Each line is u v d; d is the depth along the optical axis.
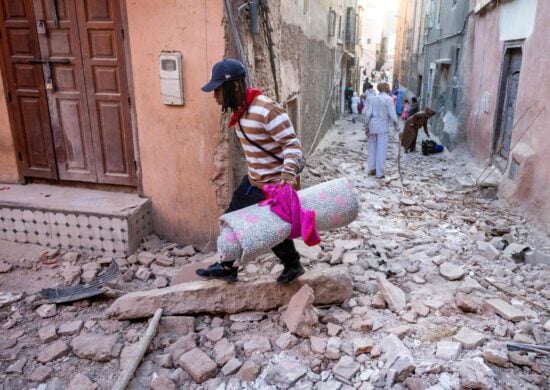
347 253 4.47
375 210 6.35
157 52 4.29
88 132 4.77
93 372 2.95
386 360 2.83
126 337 3.23
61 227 4.58
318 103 11.28
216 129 4.36
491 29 9.05
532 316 3.36
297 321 3.14
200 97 4.32
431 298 3.59
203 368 2.84
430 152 11.34
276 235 2.95
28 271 4.30
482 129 9.27
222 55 4.14
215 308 3.43
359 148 12.21
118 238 4.46
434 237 5.24
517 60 7.59
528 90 6.60
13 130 4.95
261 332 3.26
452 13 12.61
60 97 4.72
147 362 2.99
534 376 2.67
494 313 3.37
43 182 5.14
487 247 4.68
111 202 4.65
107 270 4.21
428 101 16.45
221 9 4.04
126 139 4.69
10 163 5.07
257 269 4.05
